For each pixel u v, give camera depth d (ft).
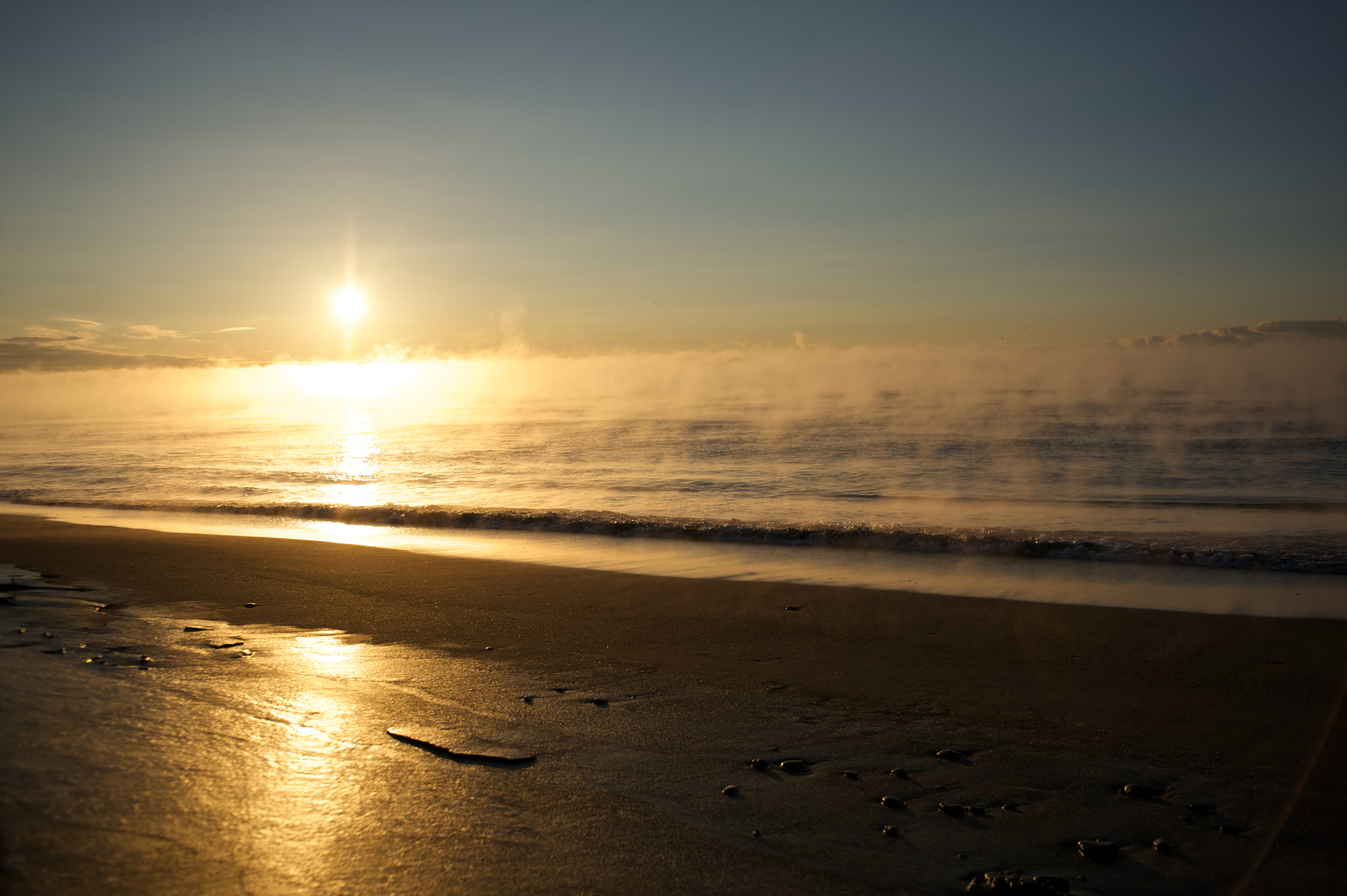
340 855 9.14
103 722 12.90
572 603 25.23
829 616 23.73
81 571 29.63
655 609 24.52
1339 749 13.42
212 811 10.02
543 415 174.29
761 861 9.44
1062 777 12.32
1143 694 16.58
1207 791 11.80
